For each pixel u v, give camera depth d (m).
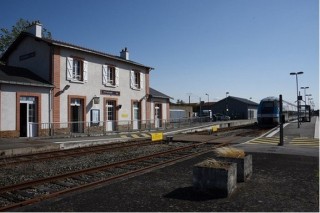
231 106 73.62
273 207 5.60
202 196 6.36
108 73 26.19
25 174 9.50
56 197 6.46
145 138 21.11
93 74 24.56
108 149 14.90
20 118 19.77
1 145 14.99
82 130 23.23
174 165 10.12
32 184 7.77
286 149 13.49
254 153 12.27
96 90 24.73
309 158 10.95
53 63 21.34
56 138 19.19
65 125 21.78
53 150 15.63
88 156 13.16
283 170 8.88
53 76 21.27
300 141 16.98
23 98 19.47
